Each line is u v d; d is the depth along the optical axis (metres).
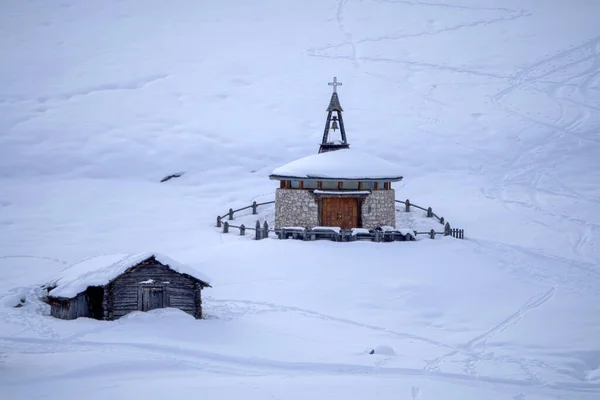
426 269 39.75
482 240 46.88
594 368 29.20
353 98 82.38
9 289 34.97
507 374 27.56
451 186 60.03
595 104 76.38
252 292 36.59
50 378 23.80
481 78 86.81
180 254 42.84
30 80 83.81
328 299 35.88
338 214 45.94
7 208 53.91
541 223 51.50
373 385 25.05
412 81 87.19
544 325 33.44
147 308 31.00
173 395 22.91
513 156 66.56
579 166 63.28
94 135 69.75
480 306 35.66
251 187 60.22
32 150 65.62
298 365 27.02
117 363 25.33
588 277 40.75
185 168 64.19
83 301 30.91
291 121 76.00
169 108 78.19
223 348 28.34
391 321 33.59
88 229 49.88
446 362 28.56
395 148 68.94
